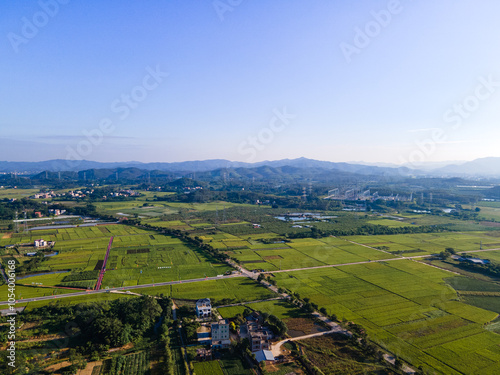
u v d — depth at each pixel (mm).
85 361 93812
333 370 91000
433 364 93000
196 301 137750
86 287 151250
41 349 100062
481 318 121188
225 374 91125
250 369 93312
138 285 154875
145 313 117000
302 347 102812
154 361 97000
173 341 107812
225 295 143375
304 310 128375
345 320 117375
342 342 105938
